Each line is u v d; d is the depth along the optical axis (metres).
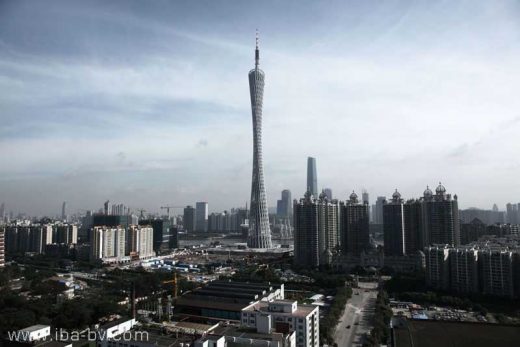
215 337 154.50
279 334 164.00
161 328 180.75
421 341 85.38
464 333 89.56
